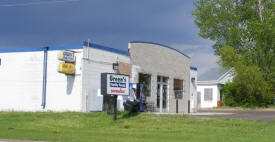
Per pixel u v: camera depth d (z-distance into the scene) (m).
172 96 28.61
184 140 12.30
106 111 20.56
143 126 16.22
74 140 12.13
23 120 17.91
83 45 20.97
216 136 13.29
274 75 35.38
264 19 36.06
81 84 20.78
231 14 36.91
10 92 23.22
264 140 12.21
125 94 18.08
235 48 37.75
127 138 12.71
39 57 22.45
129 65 24.20
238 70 34.53
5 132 14.32
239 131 14.70
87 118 18.33
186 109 30.45
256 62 35.84
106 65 22.50
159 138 12.88
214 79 42.34
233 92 38.62
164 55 27.84
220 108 38.41
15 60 23.25
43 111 21.33
